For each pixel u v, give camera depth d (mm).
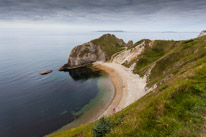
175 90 6848
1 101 47062
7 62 115812
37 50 197750
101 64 104438
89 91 53125
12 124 34156
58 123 33344
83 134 12906
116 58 104375
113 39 144750
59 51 187500
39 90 56281
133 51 96062
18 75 78438
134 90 47688
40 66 102375
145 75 57844
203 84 6906
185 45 53688
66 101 45719
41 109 41031
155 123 4957
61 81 68062
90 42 119312
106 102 42000
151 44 91250
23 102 45969
